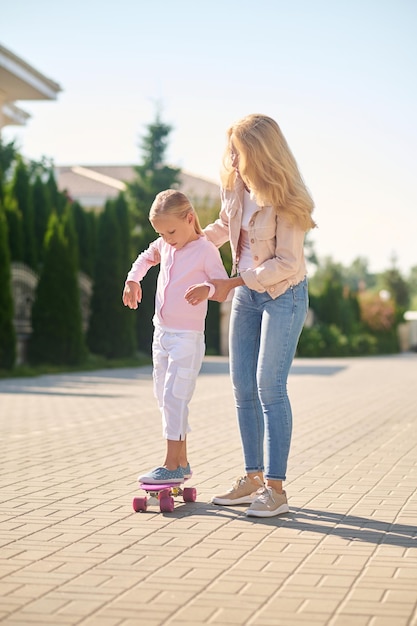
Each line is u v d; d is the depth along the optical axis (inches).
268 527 227.0
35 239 1127.6
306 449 383.2
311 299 2103.8
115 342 1116.5
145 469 323.3
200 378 906.7
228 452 370.3
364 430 460.8
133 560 194.7
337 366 1311.5
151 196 2466.8
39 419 496.1
